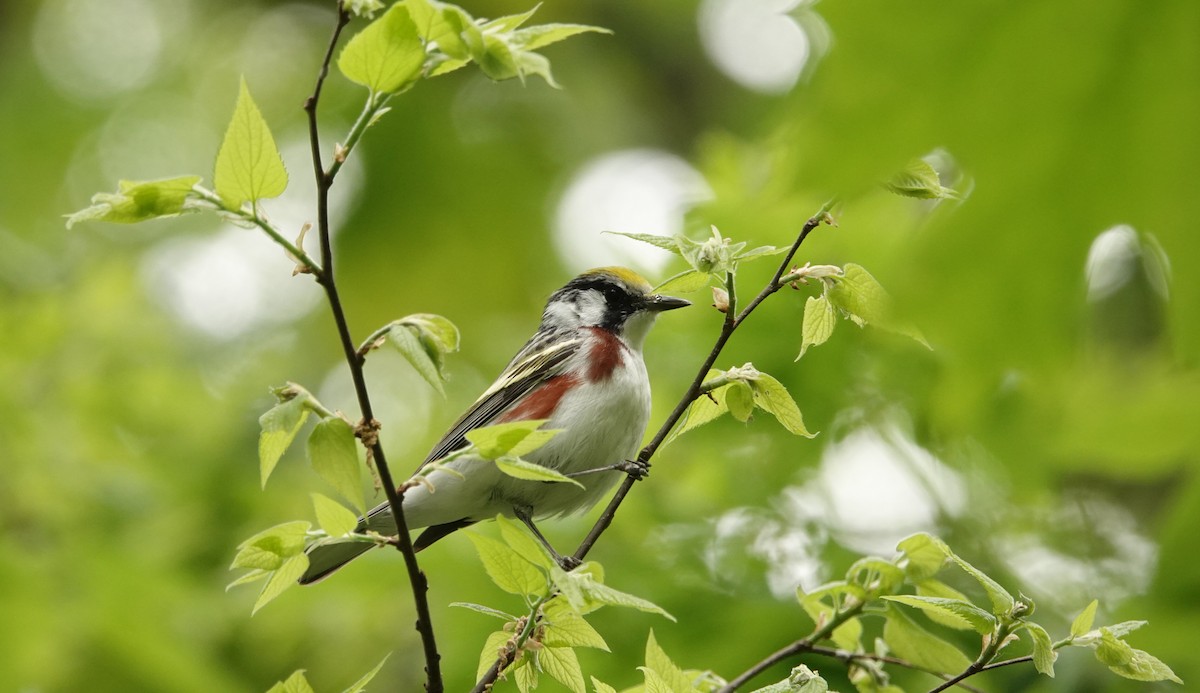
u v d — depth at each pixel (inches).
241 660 514.9
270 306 714.8
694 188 447.2
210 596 503.8
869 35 157.5
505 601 415.8
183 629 487.5
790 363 419.8
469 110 723.4
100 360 539.5
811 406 422.9
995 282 191.3
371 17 194.7
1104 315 443.2
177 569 502.0
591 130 735.7
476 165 706.2
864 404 423.8
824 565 412.5
